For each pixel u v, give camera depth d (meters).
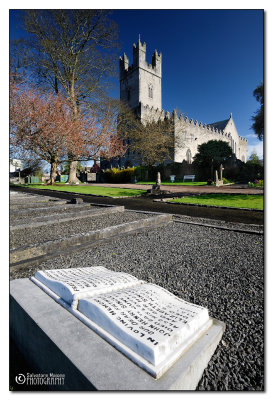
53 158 16.81
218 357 1.57
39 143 14.71
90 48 22.53
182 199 11.67
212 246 4.32
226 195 12.55
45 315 1.60
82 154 16.19
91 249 4.18
